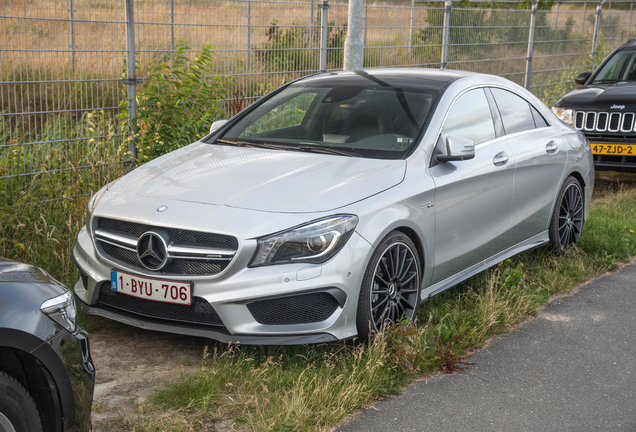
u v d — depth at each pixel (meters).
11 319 2.09
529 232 5.07
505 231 4.70
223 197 3.45
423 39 9.20
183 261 3.29
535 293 4.61
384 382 3.25
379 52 8.59
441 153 4.03
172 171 3.91
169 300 3.29
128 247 3.42
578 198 5.68
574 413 3.08
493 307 4.11
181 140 5.86
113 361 3.47
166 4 5.91
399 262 3.68
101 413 2.91
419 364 3.42
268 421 2.84
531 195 4.96
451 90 4.44
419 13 9.04
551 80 12.29
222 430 2.80
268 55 6.91
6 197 5.01
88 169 5.43
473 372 3.47
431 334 3.79
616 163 8.00
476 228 4.35
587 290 4.85
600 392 3.30
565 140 5.47
